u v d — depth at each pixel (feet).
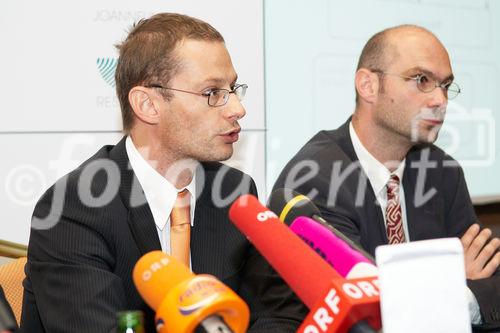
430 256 1.64
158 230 3.86
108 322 3.23
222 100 3.71
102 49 7.01
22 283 4.42
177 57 3.67
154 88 3.71
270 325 3.38
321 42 7.87
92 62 6.99
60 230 3.67
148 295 2.04
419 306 1.62
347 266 1.98
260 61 7.55
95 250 3.61
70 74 6.93
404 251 1.62
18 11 6.74
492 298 4.35
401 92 5.36
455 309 1.65
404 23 8.27
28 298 3.92
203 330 1.81
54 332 3.39
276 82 7.65
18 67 6.75
